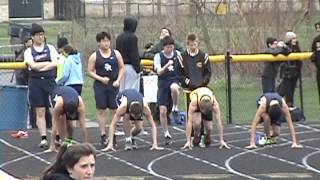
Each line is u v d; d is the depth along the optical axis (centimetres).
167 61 2634
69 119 2366
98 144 2606
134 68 2758
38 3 5478
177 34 4722
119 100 2438
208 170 2197
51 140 2469
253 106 3512
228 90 3106
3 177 998
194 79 2500
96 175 2128
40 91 2498
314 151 2492
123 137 2712
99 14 6431
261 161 2330
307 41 4466
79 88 2661
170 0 5688
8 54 4425
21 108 2942
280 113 2544
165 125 2619
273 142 2594
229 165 2269
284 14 4509
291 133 2572
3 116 2952
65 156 1138
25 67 2900
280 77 3125
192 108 2498
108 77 2477
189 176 2114
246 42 4366
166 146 2569
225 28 4462
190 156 2405
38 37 2486
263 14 4459
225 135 2797
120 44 2748
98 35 2478
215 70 3769
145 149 2519
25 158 2377
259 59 3083
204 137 2547
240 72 3775
